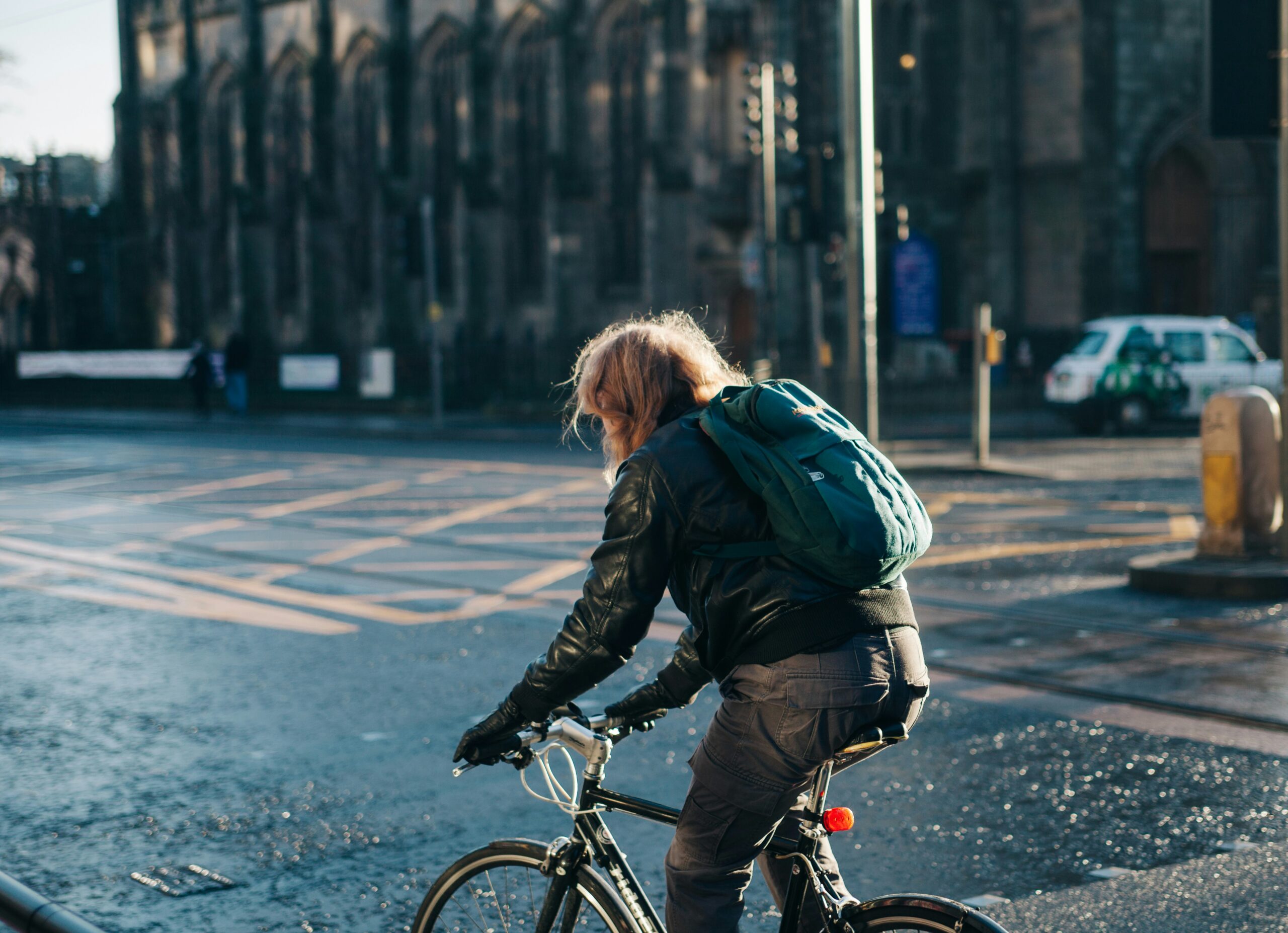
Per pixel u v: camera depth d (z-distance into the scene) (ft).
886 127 116.67
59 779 18.61
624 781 18.28
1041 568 35.47
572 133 137.08
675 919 9.35
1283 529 31.58
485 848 9.78
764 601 8.55
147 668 25.14
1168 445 75.31
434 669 24.86
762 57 104.27
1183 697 22.33
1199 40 116.98
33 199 177.88
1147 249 117.19
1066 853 15.56
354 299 151.53
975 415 61.41
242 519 47.32
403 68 150.51
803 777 8.79
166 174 175.94
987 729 20.72
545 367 113.60
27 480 62.44
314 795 17.88
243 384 113.80
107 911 14.12
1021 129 119.24
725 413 8.94
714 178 119.34
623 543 8.70
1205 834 16.08
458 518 46.83
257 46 164.55
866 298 56.08
